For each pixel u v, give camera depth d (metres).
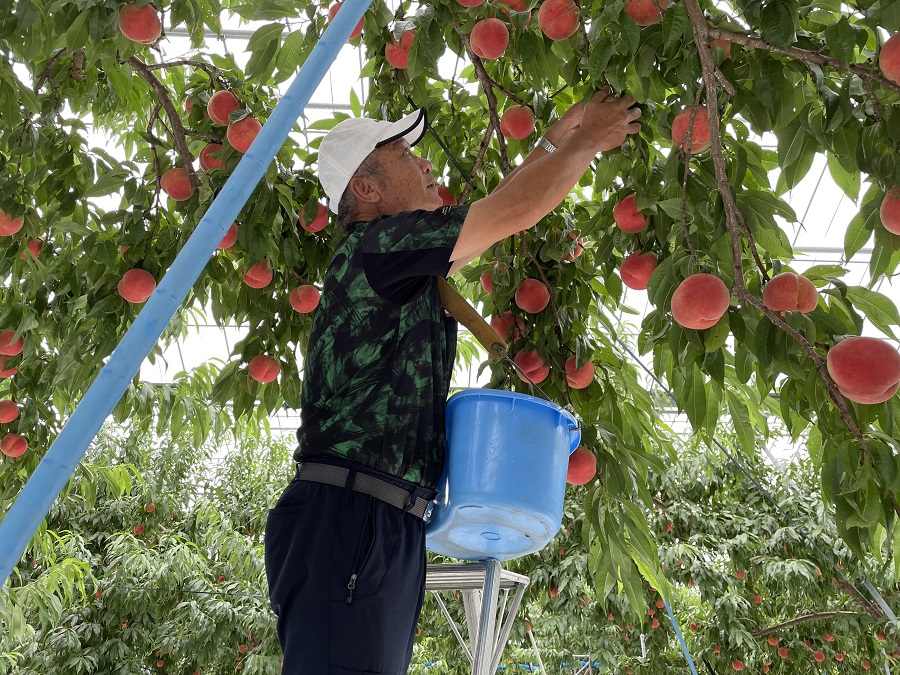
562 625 8.28
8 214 2.54
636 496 2.53
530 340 2.26
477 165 2.53
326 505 1.33
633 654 8.68
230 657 8.73
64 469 0.82
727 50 1.64
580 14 1.78
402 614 1.33
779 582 8.00
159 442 10.46
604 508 2.50
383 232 1.43
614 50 1.61
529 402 1.47
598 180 2.11
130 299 2.40
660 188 1.92
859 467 1.66
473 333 1.54
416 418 1.40
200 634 7.91
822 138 1.69
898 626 7.36
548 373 2.28
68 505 9.14
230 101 2.45
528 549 1.63
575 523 3.73
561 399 2.29
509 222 1.44
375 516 1.33
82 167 2.81
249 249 2.37
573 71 2.06
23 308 2.80
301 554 1.31
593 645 8.71
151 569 8.09
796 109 1.84
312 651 1.25
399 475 1.36
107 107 3.15
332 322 1.43
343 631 1.26
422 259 1.40
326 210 2.61
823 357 1.65
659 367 2.19
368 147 1.63
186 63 2.59
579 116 1.91
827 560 7.76
